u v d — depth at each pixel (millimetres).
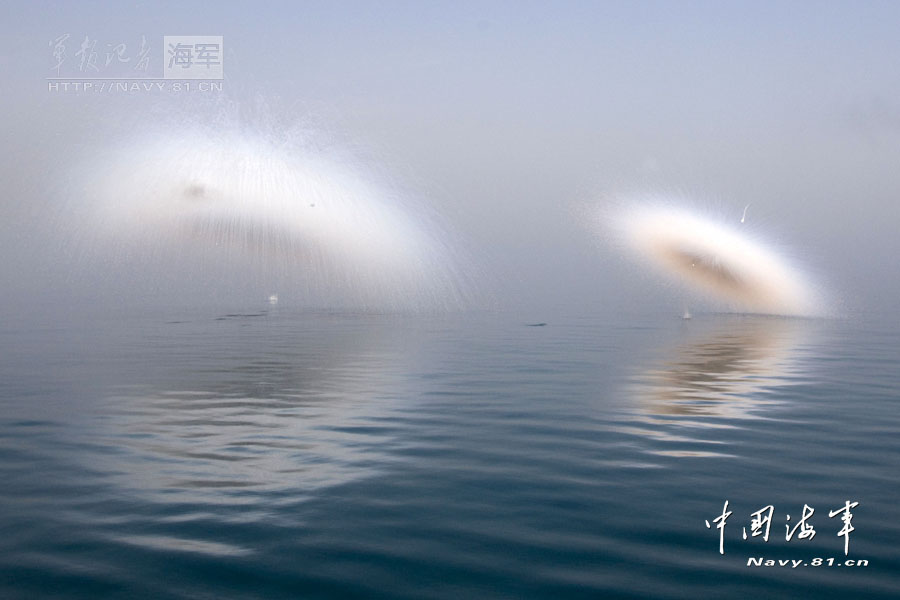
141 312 51125
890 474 10812
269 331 36125
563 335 34375
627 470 10961
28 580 7184
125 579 7219
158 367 22141
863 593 7016
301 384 18844
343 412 15203
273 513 9047
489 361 23938
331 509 9195
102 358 24469
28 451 11922
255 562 7617
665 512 9148
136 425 13883
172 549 7922
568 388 18359
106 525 8609
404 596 6906
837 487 10188
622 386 18688
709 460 11539
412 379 19797
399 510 9164
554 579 7266
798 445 12516
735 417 14844
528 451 12062
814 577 7344
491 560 7695
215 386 18469
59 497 9602
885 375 20922
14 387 18266
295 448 12188
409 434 13234
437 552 7891
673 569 7512
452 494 9805
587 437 13055
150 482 10266
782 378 20250
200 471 10797
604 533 8461
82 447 12195
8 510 9102
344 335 33969
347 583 7160
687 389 18281
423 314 50344
